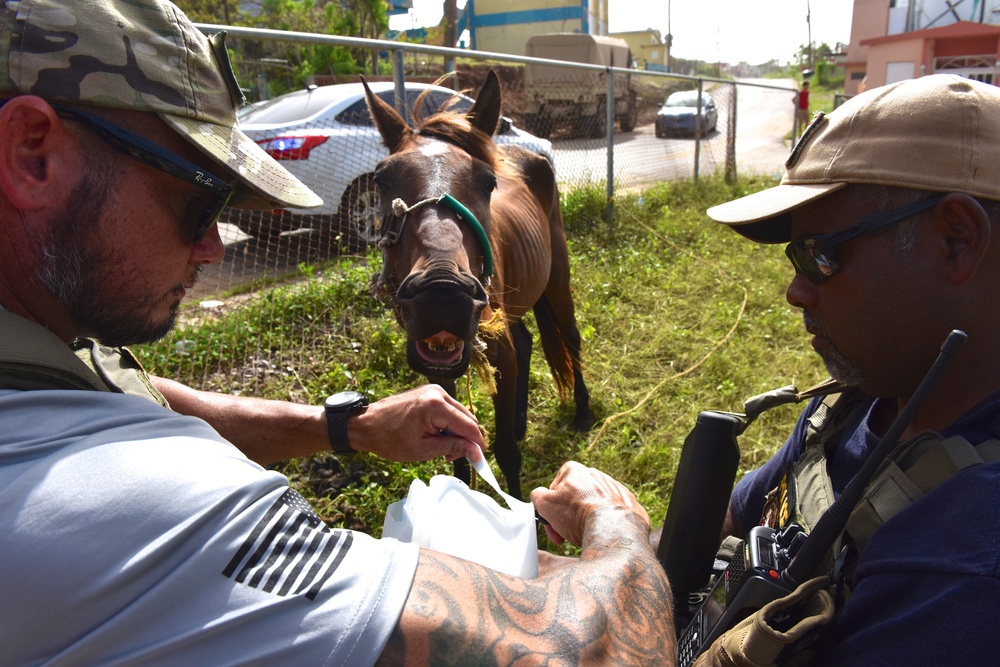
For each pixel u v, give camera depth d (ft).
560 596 2.85
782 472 4.77
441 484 4.25
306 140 19.08
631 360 15.56
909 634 2.87
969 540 2.84
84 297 2.83
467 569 2.72
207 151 2.84
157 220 2.89
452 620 2.49
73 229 2.72
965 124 3.19
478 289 7.47
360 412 4.96
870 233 3.38
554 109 33.53
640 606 3.07
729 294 19.83
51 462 2.41
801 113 58.29
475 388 12.69
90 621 2.27
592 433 12.97
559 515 4.13
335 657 2.36
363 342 14.85
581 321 17.42
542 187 13.38
